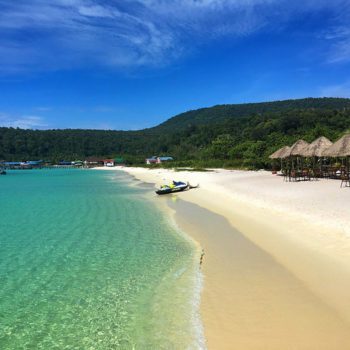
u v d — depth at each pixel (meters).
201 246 13.41
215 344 6.68
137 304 8.73
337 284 8.68
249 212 18.55
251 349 6.40
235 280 9.66
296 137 60.97
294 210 16.75
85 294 9.48
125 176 71.62
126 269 11.30
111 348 6.90
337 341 6.37
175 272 10.81
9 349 7.05
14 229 17.59
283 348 6.31
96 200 29.06
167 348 6.74
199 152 107.44
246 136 96.19
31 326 7.90
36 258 12.70
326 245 11.47
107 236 15.81
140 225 18.08
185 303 8.55
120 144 170.12
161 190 31.67
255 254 11.77
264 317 7.47
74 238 15.55
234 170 59.31
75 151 162.88
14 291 9.82
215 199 25.06
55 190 39.56
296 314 7.45
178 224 17.92
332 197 18.81
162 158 116.44
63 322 8.02
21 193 36.25
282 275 9.66
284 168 40.03
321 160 36.00
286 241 12.63
